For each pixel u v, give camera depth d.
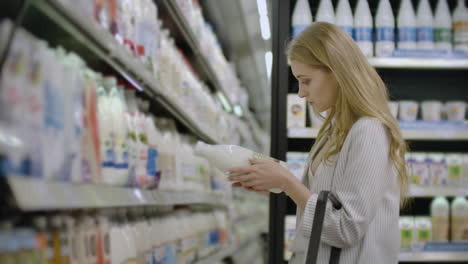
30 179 1.05
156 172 2.14
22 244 1.05
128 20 1.86
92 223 1.44
